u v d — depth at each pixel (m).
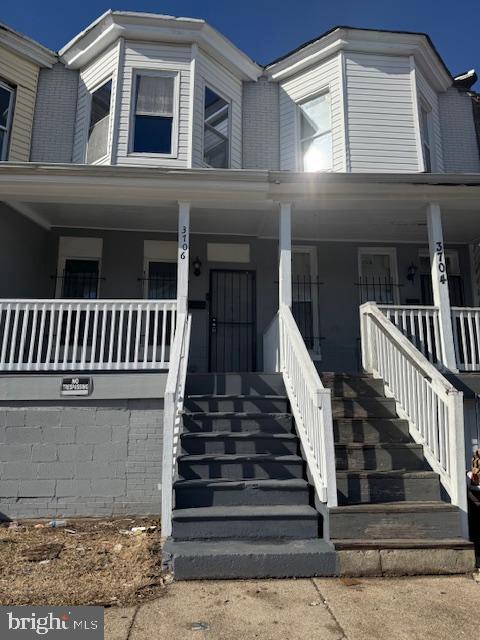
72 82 9.08
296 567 3.68
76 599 3.30
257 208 7.12
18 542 4.67
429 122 9.35
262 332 8.42
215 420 5.29
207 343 8.25
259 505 4.34
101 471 5.70
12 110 8.58
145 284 8.30
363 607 3.19
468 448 6.00
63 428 5.75
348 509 3.94
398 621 2.99
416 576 3.73
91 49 8.72
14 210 7.15
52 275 8.02
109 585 3.56
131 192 6.58
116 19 8.25
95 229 8.28
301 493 4.39
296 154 9.02
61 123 8.85
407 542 3.81
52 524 5.33
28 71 8.87
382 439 5.09
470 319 6.64
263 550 3.75
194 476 4.64
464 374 6.22
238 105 9.21
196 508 4.25
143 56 8.41
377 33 8.73
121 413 5.83
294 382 5.34
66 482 5.64
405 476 4.31
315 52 9.02
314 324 8.55
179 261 6.50
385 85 8.77
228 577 3.64
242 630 2.88
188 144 8.16
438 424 4.57
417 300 8.76
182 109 8.30
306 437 4.73
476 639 2.79
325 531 4.00
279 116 9.39
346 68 8.76
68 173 6.30
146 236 8.44
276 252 8.72
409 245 8.93
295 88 9.30
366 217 7.61
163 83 8.42
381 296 8.77
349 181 6.54
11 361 5.82
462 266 8.89
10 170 6.23
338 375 5.88
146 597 3.35
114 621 2.99
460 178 6.58
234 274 8.66
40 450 5.68
